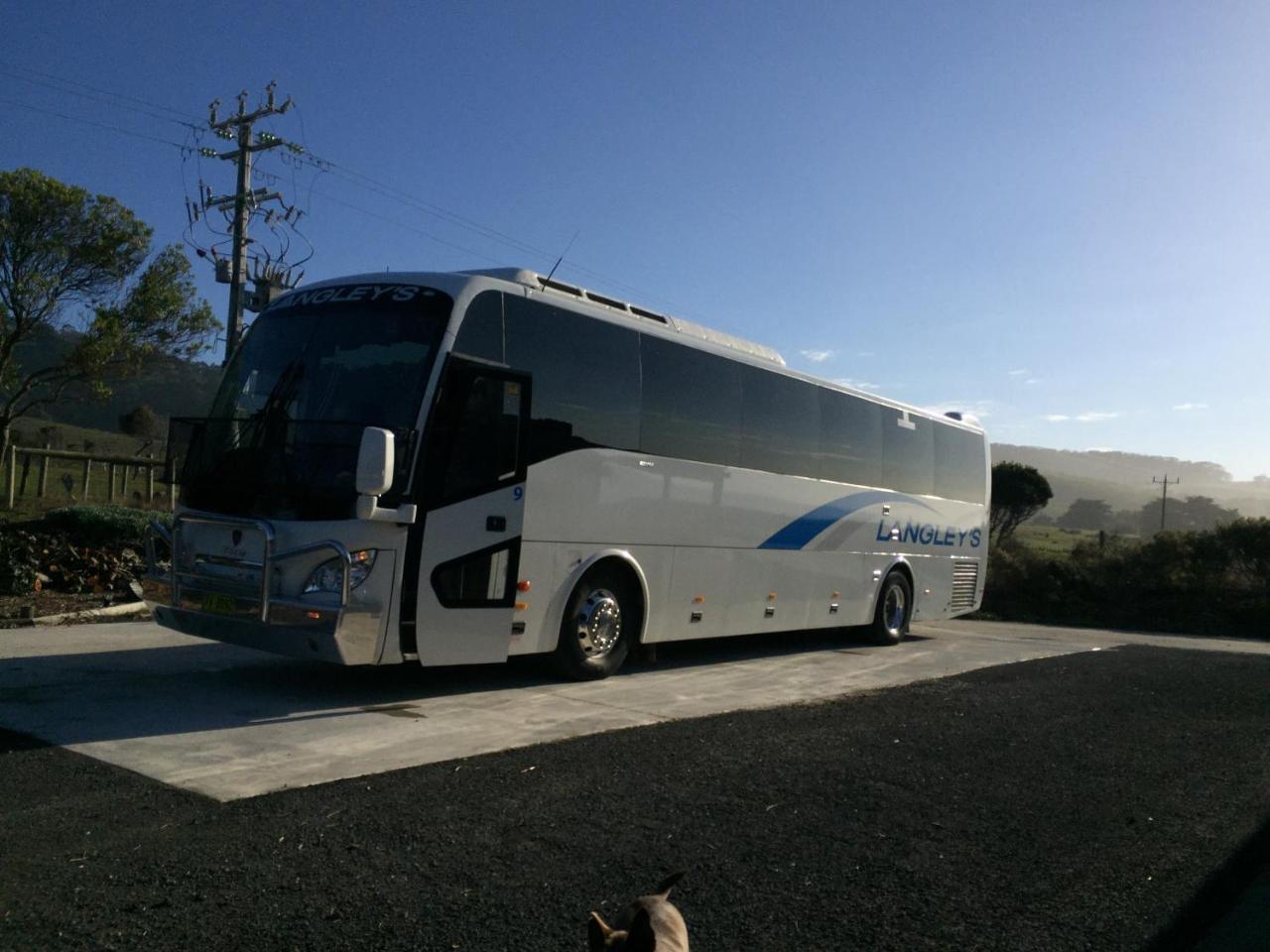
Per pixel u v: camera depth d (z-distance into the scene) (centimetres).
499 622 905
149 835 514
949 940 452
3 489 2508
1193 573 2812
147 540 944
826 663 1323
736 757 745
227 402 919
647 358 1084
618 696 974
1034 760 793
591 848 536
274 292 2503
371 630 803
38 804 552
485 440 888
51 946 392
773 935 448
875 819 617
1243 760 830
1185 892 525
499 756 704
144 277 2606
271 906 439
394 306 889
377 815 562
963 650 1573
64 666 959
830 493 1400
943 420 1734
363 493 778
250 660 1048
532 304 950
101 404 2764
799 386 1341
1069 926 474
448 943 415
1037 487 4597
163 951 394
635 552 1066
